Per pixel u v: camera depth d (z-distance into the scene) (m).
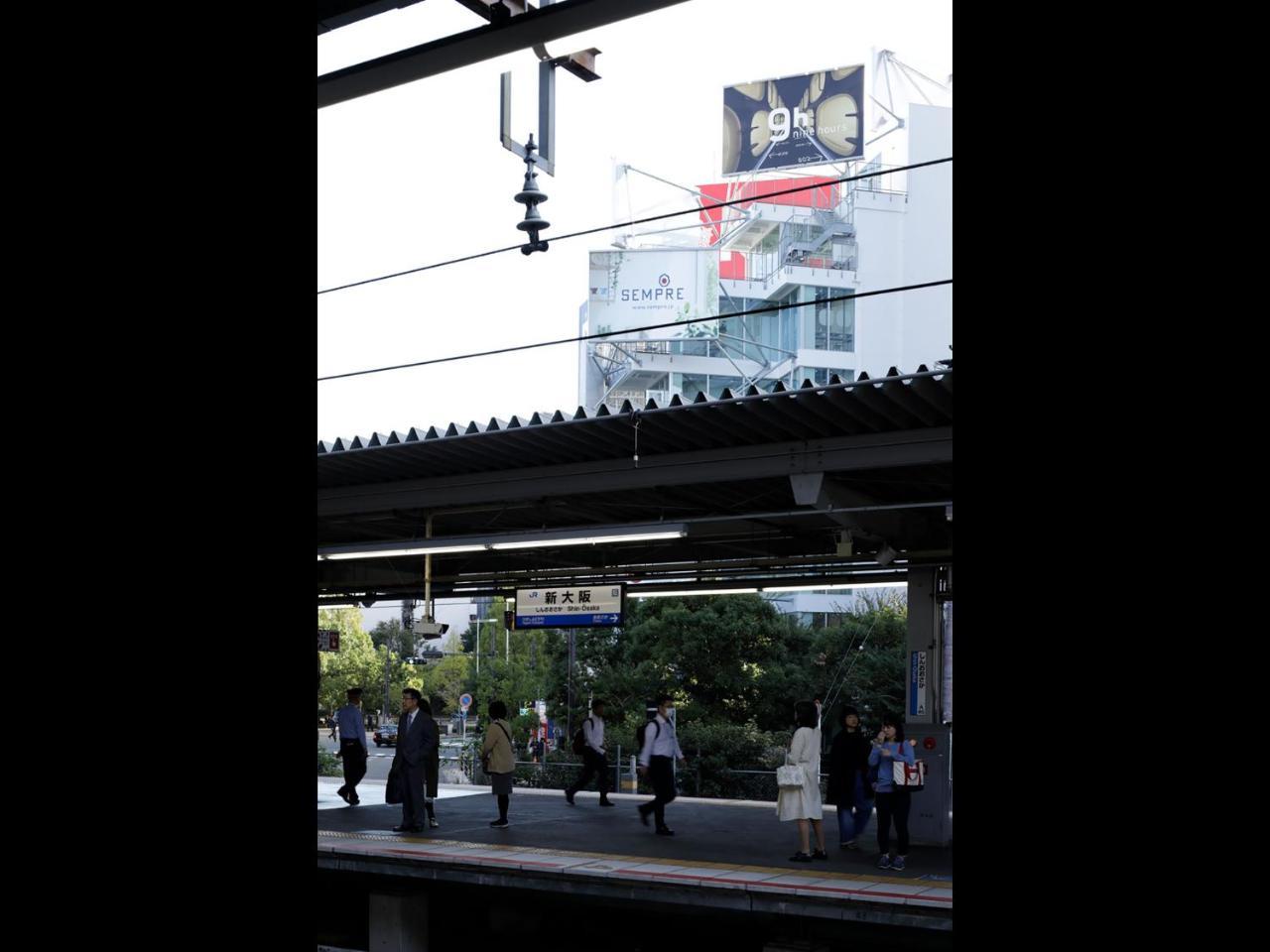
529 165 4.72
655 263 60.88
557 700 35.59
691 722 32.34
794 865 12.91
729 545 18.41
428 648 55.91
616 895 12.34
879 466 11.43
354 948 14.53
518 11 3.64
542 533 13.69
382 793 22.22
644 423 11.61
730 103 62.31
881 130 60.72
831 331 59.12
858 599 37.34
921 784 12.67
